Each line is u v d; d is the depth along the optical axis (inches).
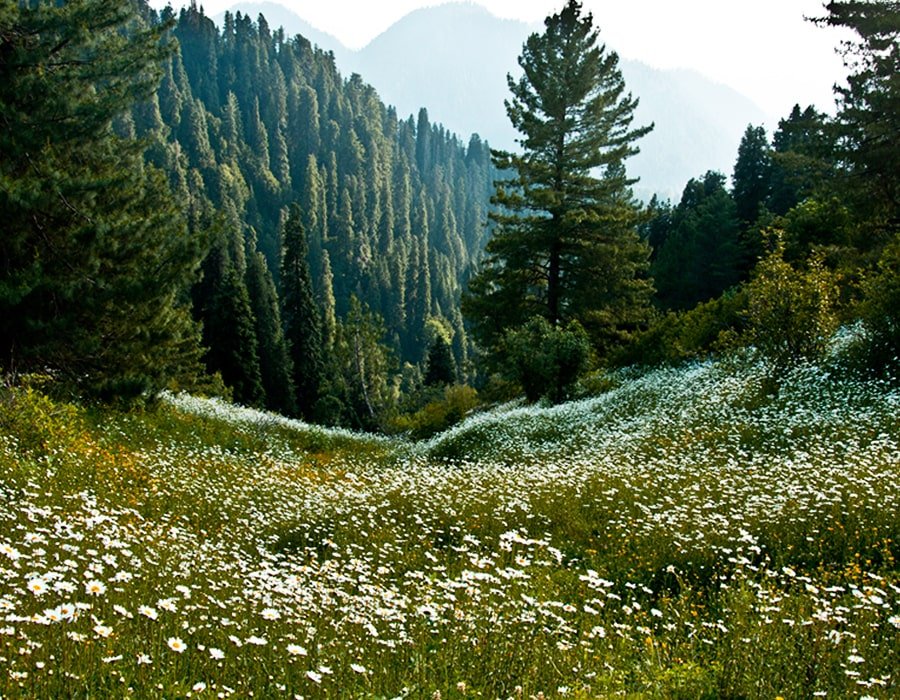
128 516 340.2
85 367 622.8
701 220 2081.7
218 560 284.5
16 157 563.5
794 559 277.3
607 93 1309.1
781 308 684.1
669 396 751.1
